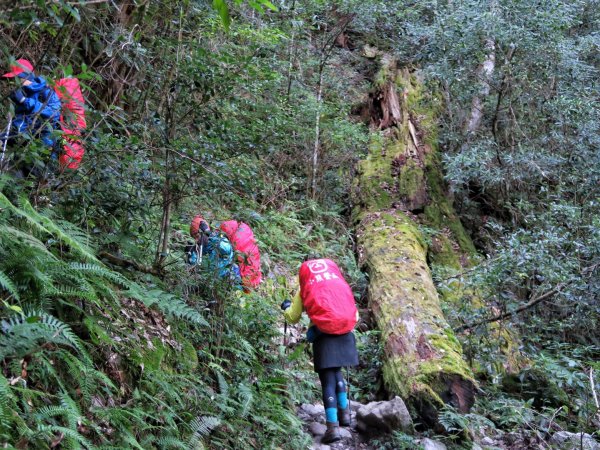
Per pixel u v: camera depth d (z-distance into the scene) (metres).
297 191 9.10
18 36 3.82
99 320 3.57
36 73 3.48
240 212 5.50
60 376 3.15
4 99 3.38
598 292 6.92
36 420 2.66
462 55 9.52
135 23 4.48
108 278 3.94
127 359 3.62
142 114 4.71
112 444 3.11
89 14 3.91
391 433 5.07
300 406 5.52
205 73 4.44
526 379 6.54
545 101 9.92
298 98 9.16
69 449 2.73
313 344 5.16
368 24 11.19
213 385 4.48
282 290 6.88
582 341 7.87
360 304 7.63
